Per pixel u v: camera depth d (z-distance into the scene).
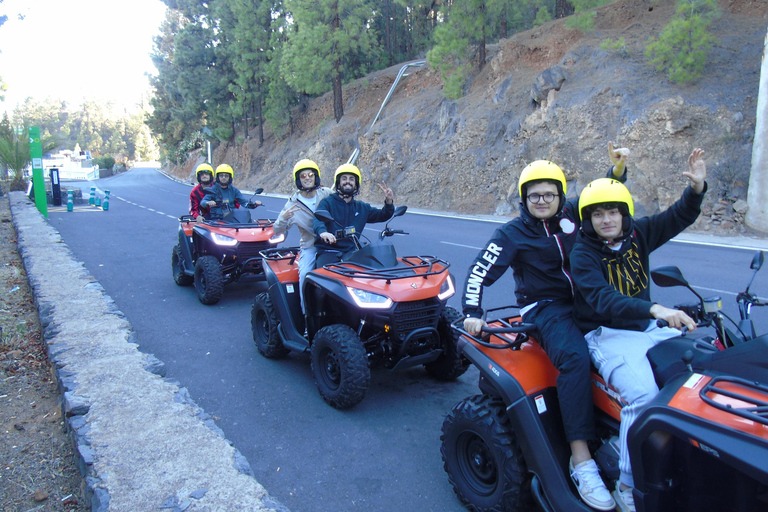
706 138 16.59
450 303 7.86
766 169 14.57
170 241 14.65
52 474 3.63
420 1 28.75
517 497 3.02
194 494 3.06
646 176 17.28
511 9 25.91
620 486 2.69
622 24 22.88
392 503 3.46
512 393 3.03
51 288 7.75
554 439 2.99
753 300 3.11
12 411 4.55
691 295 8.12
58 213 22.61
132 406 4.13
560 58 23.72
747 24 19.70
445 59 29.09
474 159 24.16
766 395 2.20
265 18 43.19
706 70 18.06
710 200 15.73
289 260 6.09
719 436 2.11
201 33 49.41
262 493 3.08
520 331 3.13
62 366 4.92
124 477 3.22
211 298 8.16
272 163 44.62
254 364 5.92
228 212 9.07
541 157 21.05
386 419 4.62
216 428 3.85
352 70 41.19
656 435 2.35
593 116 19.39
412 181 27.19
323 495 3.54
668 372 2.62
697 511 2.37
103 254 12.69
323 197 5.92
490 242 3.36
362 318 4.80
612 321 2.93
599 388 2.92
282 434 4.37
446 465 3.47
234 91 46.19
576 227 3.34
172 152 74.06
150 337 6.84
